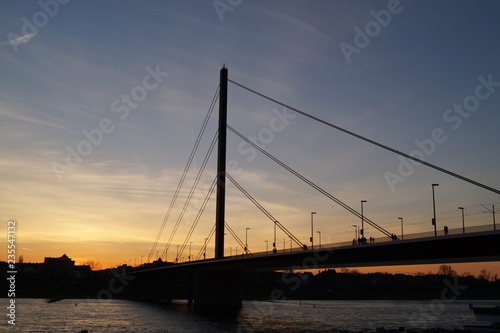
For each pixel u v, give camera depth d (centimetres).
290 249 10300
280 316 13638
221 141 15012
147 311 14650
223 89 15312
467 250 6900
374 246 8106
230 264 12825
